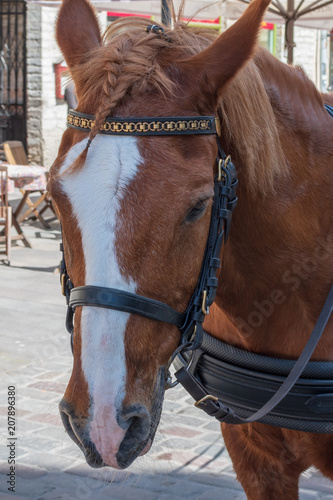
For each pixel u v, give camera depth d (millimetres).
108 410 1366
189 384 1880
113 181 1396
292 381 1802
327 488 3148
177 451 3443
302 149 1845
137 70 1494
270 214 1771
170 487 3113
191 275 1485
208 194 1438
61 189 1435
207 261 1547
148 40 1580
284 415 1909
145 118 1454
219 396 2020
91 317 1389
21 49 13078
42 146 12961
